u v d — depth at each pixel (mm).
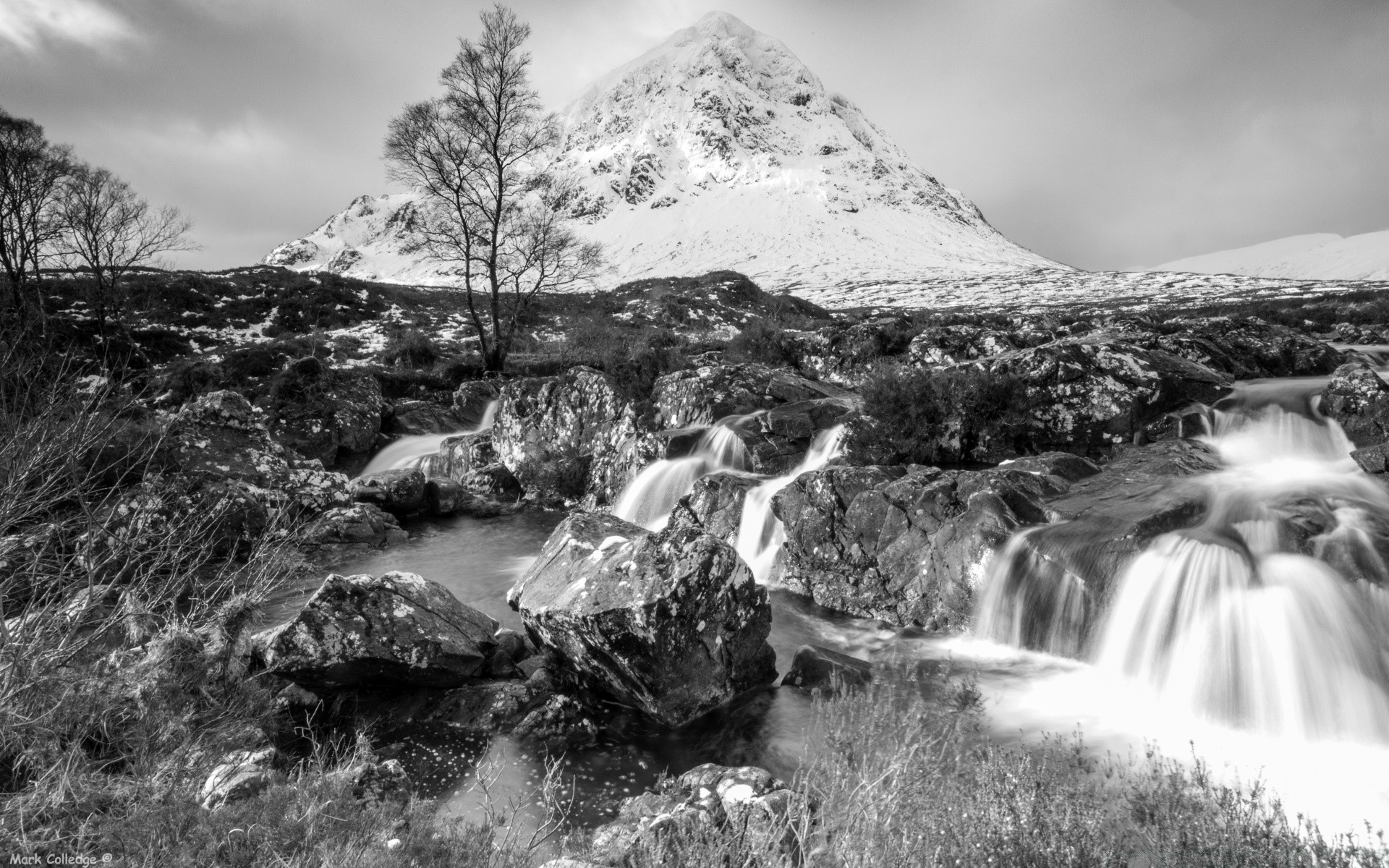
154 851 3760
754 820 5008
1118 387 13039
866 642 10023
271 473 15641
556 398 19297
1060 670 8883
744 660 8352
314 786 4559
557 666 8695
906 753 4723
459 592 12344
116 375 20812
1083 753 6766
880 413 14258
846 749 5145
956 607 10078
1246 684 7688
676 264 193875
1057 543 9414
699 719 7910
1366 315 26672
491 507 18094
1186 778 5918
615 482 17484
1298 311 29000
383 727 7660
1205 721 7730
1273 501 9398
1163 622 8359
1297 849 3904
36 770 4324
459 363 29828
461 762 6984
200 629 6449
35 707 4496
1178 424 12797
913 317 30844
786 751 7090
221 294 40375
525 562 14117
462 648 8281
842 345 22547
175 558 6320
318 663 7664
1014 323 28797
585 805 6355
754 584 8562
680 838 4797
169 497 10492
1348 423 11898
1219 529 9062
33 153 27688
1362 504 9188
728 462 15805
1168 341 15977
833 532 11555
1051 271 151375
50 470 5355
